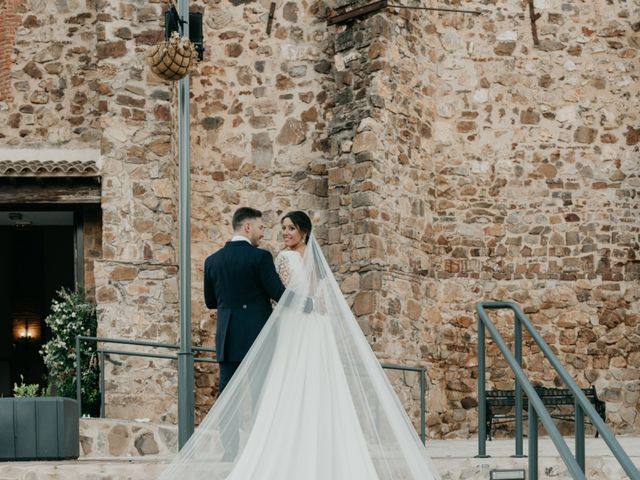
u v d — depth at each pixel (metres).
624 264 14.90
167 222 13.34
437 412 14.27
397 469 6.66
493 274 14.74
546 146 14.97
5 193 13.81
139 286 13.09
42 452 8.39
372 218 13.59
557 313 14.70
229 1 14.66
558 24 15.14
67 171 13.64
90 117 14.52
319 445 6.64
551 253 14.82
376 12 14.01
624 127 15.12
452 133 14.88
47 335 19.11
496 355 14.62
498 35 15.03
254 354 6.98
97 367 13.18
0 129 14.52
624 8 15.24
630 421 14.64
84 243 14.30
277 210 14.44
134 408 12.78
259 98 14.58
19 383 19.03
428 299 14.48
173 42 7.92
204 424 6.81
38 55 14.62
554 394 14.33
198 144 14.40
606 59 15.17
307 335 6.93
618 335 14.75
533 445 6.95
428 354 14.34
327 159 14.52
